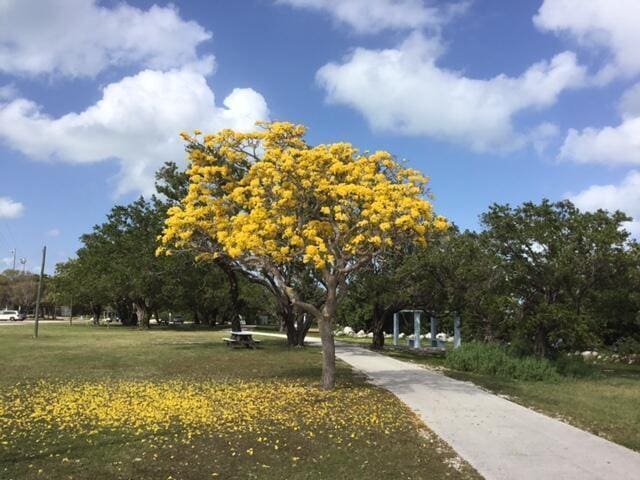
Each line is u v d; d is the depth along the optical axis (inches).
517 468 261.6
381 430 329.4
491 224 761.6
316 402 413.4
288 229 441.7
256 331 1875.0
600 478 248.5
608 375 731.4
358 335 2060.8
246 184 504.4
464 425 349.1
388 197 450.6
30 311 3722.9
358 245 461.1
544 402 450.6
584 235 705.0
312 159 464.8
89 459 266.2
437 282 925.8
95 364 653.9
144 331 1657.2
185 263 1195.9
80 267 2128.4
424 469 257.6
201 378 543.5
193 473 247.8
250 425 335.3
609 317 840.9
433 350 1202.0
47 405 392.5
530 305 753.6
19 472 245.9
